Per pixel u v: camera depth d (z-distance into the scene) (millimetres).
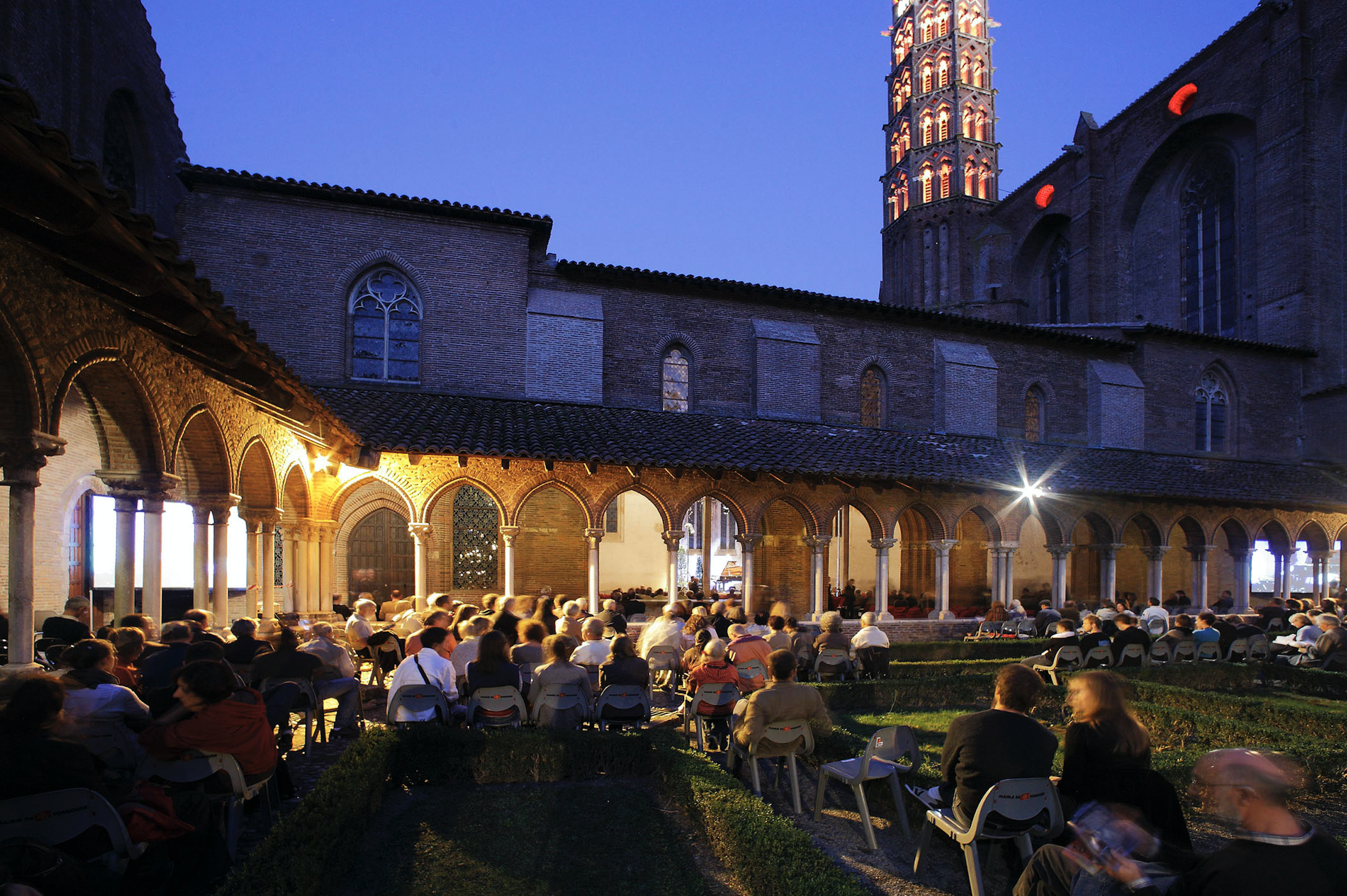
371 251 21484
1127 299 39469
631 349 24000
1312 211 32219
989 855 6234
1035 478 23672
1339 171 32719
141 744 5426
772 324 25281
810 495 21719
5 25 14344
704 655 9664
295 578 18469
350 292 21422
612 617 13977
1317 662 16422
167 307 8180
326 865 5465
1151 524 25906
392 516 25625
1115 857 3664
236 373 10852
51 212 5758
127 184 21172
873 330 26859
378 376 21500
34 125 4840
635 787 8406
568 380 22734
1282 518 27703
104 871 4492
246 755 5648
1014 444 26984
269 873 4742
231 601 22578
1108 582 25203
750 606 20812
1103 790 5098
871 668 14195
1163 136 37219
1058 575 24484
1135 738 5129
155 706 7047
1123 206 39375
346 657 10242
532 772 8578
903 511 22781
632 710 9383
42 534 17875
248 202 20578
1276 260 33094
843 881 4992
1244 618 26266
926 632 22156
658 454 18859
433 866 6434
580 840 6980
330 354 20953
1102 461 26953
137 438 10453
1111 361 30234
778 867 5250
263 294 20484
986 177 50719
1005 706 5730
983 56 52375
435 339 21828
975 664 15438
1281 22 32844
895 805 7547
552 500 26781
